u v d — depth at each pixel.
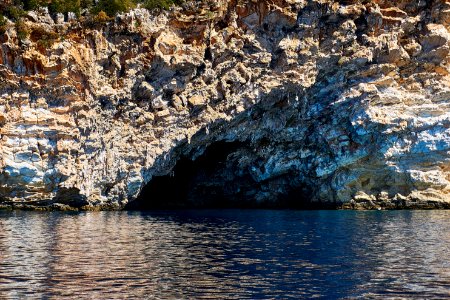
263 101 54.09
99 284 22.75
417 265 26.47
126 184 51.22
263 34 53.53
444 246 31.42
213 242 32.50
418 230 38.09
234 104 53.09
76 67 48.31
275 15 52.94
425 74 55.19
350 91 54.41
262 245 31.59
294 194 60.06
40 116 47.22
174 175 59.09
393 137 54.44
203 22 52.03
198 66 52.16
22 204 47.50
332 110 55.00
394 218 45.94
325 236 35.16
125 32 50.31
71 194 48.56
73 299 20.84
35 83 47.28
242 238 34.12
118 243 31.53
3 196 47.12
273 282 23.41
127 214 47.47
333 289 22.45
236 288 22.48
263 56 53.34
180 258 27.67
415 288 22.67
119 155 50.72
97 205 50.25
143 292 21.78
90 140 48.91
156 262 26.69
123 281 23.23
